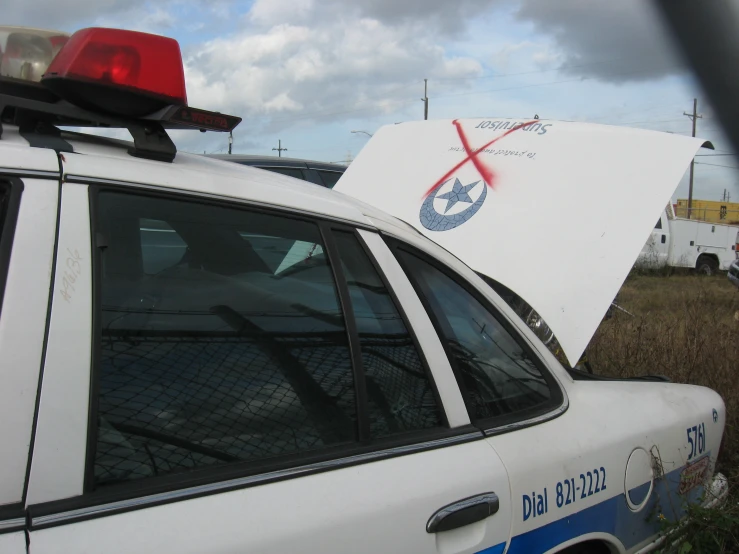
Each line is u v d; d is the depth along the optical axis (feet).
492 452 5.58
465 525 5.16
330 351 5.08
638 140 9.21
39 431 3.73
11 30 5.06
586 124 9.93
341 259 5.35
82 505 3.80
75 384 3.90
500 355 6.27
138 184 4.54
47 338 3.86
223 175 5.14
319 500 4.50
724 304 29.43
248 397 4.65
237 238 5.05
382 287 5.51
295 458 4.64
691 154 8.77
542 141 9.91
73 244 4.11
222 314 4.81
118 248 4.41
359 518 4.59
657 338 17.11
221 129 5.17
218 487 4.25
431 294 5.86
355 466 4.84
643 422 7.11
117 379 4.17
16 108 4.79
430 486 5.02
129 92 4.61
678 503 7.64
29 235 3.97
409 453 5.14
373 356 5.26
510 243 8.95
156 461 4.15
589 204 8.84
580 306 8.17
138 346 4.34
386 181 10.91
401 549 4.76
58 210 4.12
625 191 8.75
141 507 3.95
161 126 5.04
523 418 6.09
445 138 10.95
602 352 16.40
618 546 6.76
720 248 62.03
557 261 8.57
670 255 57.36
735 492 9.92
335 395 4.99
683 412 7.73
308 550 4.32
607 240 8.48
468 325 6.11
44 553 3.58
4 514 3.59
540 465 5.85
